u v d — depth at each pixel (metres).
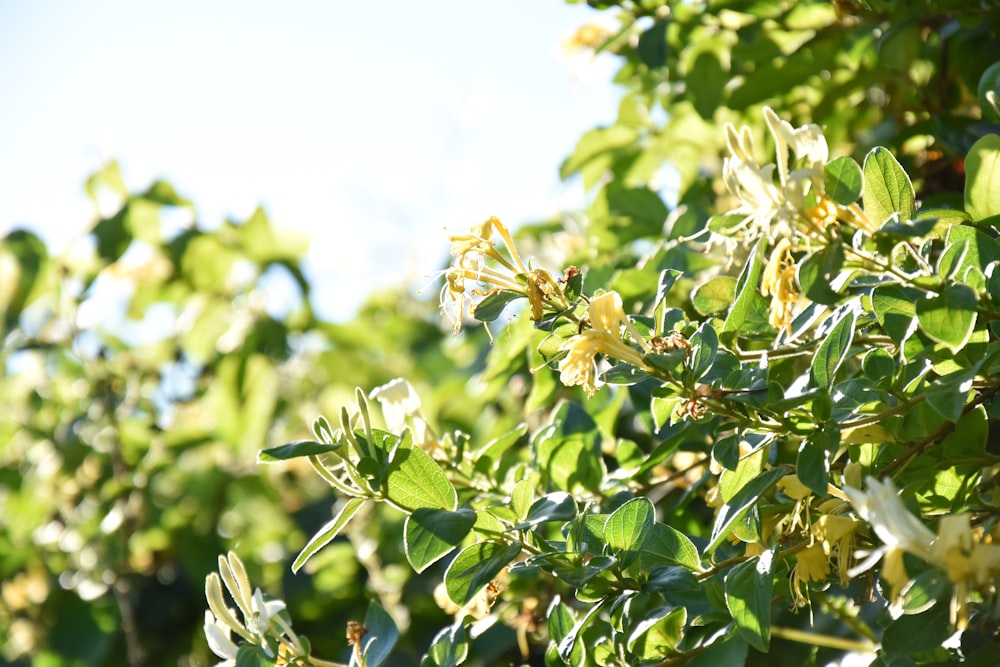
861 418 1.28
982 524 1.30
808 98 1.60
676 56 1.61
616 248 1.61
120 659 2.12
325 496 2.21
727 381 1.29
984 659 1.27
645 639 1.33
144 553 2.15
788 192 1.23
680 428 1.38
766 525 1.32
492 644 1.56
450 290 1.30
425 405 2.04
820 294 1.24
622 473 1.46
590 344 1.27
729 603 1.28
